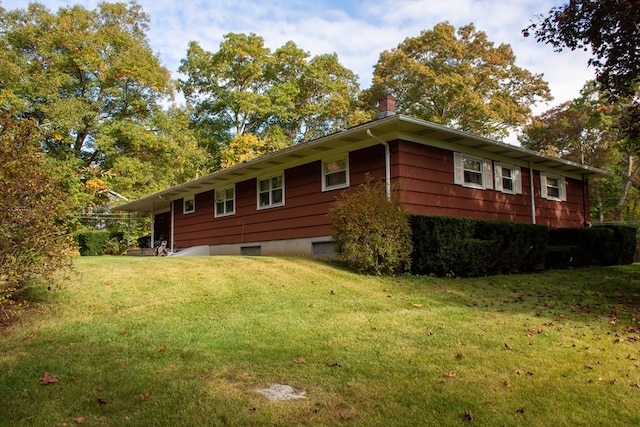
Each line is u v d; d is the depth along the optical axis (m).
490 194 12.62
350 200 9.24
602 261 13.33
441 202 11.00
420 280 8.73
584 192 17.17
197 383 3.66
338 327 5.41
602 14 8.70
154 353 4.38
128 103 24.25
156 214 23.94
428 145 10.91
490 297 7.58
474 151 12.26
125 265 8.59
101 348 4.49
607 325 5.80
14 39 21.09
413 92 28.56
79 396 3.39
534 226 11.06
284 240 13.34
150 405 3.26
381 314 6.11
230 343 4.73
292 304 6.48
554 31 9.74
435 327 5.50
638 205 28.56
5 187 4.90
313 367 4.05
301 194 12.81
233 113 32.28
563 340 5.03
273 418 3.06
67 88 22.14
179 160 25.05
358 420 3.03
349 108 33.00
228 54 30.27
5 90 19.33
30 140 5.40
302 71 32.34
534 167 14.68
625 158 26.23
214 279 7.69
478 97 25.92
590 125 26.45
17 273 5.05
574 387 3.62
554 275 10.48
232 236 15.91
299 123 34.09
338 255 9.86
